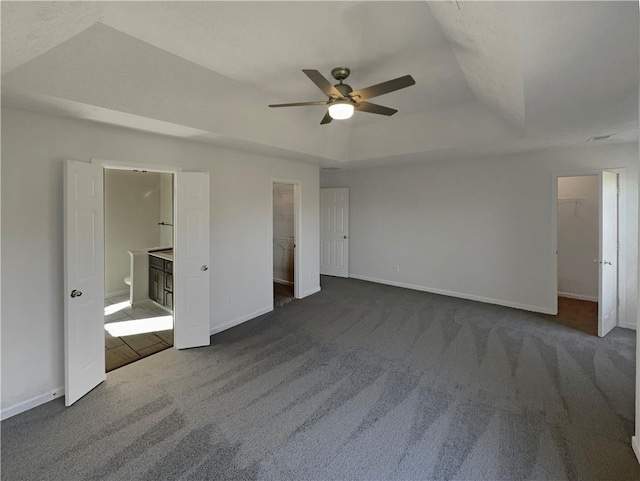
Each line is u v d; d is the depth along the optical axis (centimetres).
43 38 155
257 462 191
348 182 676
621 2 120
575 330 391
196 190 349
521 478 179
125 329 403
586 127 316
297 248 533
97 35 198
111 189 536
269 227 463
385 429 219
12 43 149
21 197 236
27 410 240
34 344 245
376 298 533
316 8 189
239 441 208
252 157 433
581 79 195
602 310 366
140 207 573
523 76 191
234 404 247
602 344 350
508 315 445
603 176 359
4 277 230
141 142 311
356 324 415
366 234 654
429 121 404
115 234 543
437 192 551
